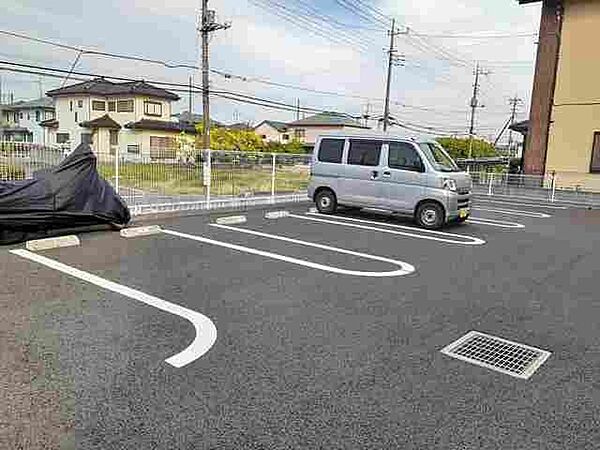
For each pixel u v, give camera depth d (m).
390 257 5.43
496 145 47.75
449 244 6.31
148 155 7.63
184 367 2.57
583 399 2.37
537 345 3.05
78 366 2.54
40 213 5.50
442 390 2.42
